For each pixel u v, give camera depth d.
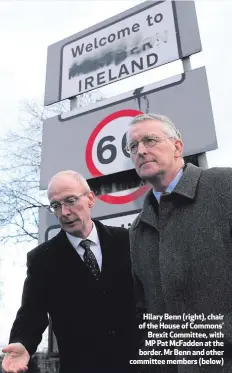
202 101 2.01
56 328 1.61
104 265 1.65
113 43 2.49
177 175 1.42
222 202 1.21
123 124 2.22
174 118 2.05
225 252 1.16
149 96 2.18
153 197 1.49
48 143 2.48
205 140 1.94
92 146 2.29
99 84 2.45
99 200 2.19
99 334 1.53
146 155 1.38
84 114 2.40
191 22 2.22
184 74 2.11
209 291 1.14
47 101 2.63
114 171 2.16
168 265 1.24
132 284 1.64
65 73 2.63
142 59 2.33
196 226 1.22
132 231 1.54
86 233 1.71
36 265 1.70
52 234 2.24
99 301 1.58
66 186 1.64
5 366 1.33
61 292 1.62
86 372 1.46
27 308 1.63
